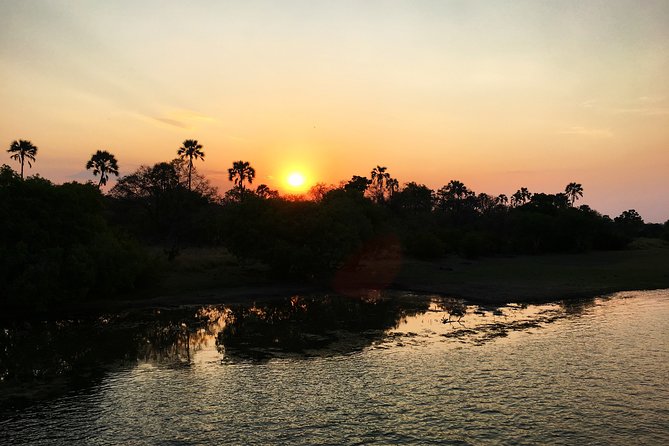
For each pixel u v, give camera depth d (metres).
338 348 18.98
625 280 40.06
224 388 14.25
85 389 14.17
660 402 12.79
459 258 65.12
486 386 14.16
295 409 12.52
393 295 33.84
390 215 62.47
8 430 11.30
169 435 10.98
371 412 12.26
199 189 60.94
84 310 27.16
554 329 22.17
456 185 113.81
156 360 17.34
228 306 29.30
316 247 38.69
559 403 12.75
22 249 24.48
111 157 65.06
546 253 76.69
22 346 19.27
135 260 30.84
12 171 26.98
